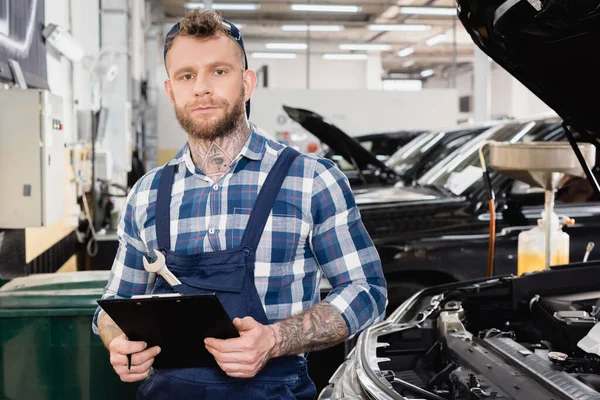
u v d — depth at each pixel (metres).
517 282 2.36
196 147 1.47
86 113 6.49
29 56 3.89
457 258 3.90
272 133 12.41
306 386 1.51
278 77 19.66
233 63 1.43
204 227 1.45
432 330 2.11
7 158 3.17
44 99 3.17
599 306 1.97
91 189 5.89
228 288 1.39
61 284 2.71
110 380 2.58
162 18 12.77
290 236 1.44
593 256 3.81
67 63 5.53
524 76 1.95
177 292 1.40
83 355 2.57
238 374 1.30
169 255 1.44
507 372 1.67
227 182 1.47
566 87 1.90
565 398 1.45
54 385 2.58
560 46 1.74
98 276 2.85
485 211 4.02
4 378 2.57
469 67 23.20
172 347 1.38
